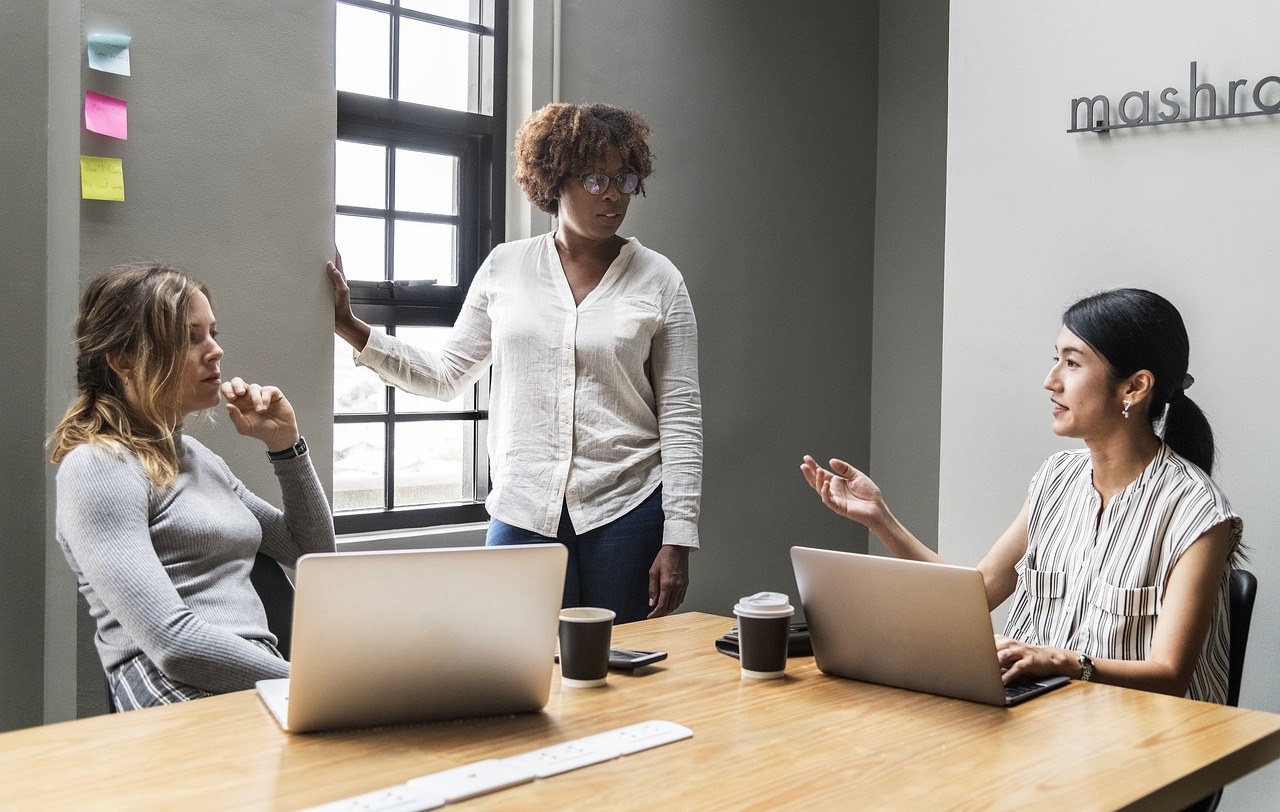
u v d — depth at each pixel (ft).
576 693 4.96
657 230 12.51
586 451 8.70
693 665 5.52
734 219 13.47
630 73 12.16
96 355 6.07
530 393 8.76
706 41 13.03
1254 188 7.86
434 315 10.93
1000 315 9.18
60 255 7.67
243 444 8.20
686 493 8.80
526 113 11.20
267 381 8.32
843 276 15.19
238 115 8.11
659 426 9.08
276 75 8.32
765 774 3.83
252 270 8.21
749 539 13.87
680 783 3.72
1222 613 6.15
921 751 4.10
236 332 8.13
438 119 10.80
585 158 8.55
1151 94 8.36
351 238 10.38
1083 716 4.60
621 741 4.17
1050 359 8.89
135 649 5.78
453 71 11.09
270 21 8.27
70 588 7.63
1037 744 4.20
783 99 14.11
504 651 4.46
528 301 8.94
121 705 5.69
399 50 10.66
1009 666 5.19
